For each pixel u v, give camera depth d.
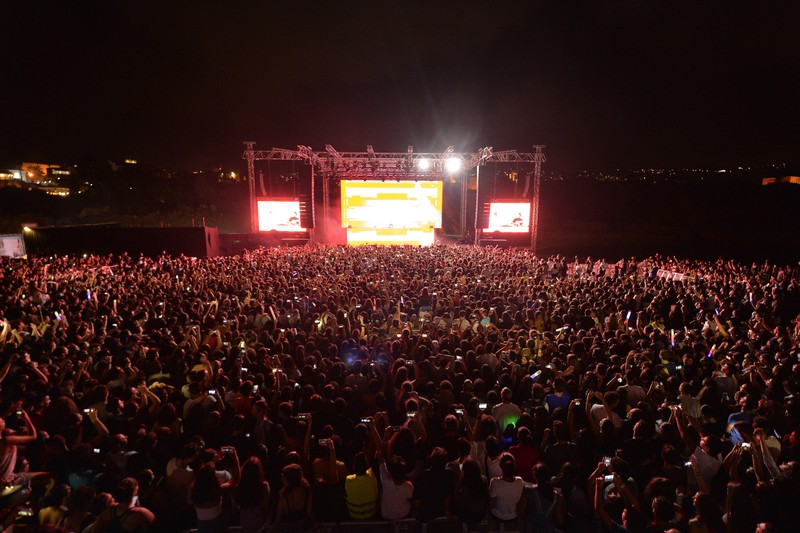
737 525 4.09
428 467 5.68
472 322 11.52
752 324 11.70
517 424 6.05
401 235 33.91
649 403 6.57
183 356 8.02
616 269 22.91
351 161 33.03
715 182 72.50
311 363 8.16
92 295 14.07
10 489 4.41
